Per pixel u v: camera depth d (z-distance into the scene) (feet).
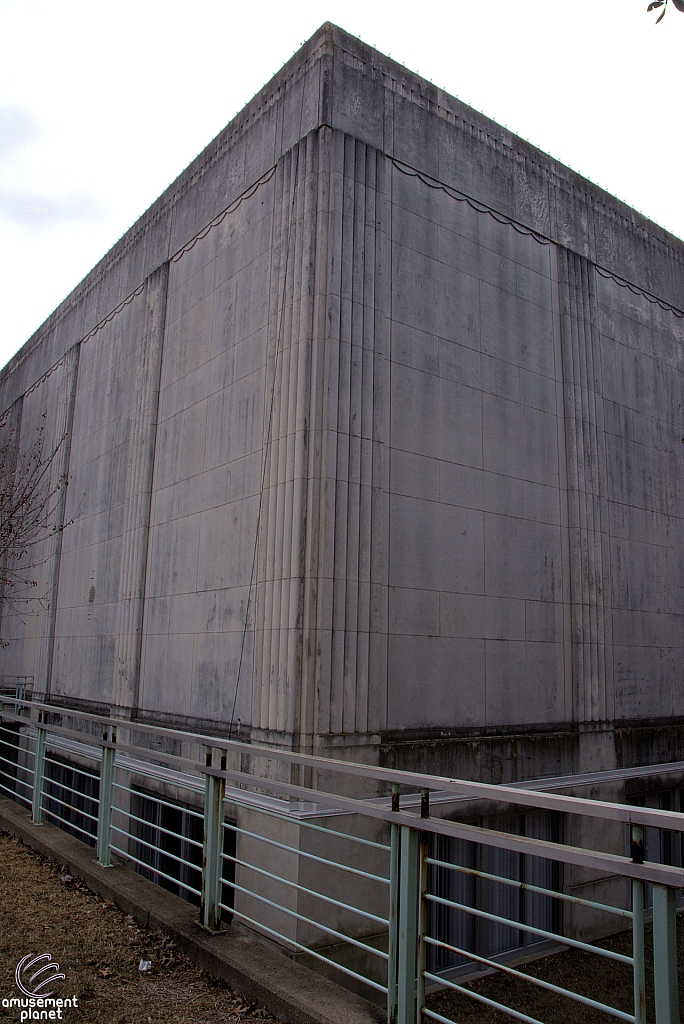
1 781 59.82
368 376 31.48
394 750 29.66
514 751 34.01
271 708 28.94
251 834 18.08
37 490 61.11
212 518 36.60
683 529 47.73
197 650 36.22
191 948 17.72
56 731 29.81
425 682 31.76
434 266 35.68
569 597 38.86
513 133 41.24
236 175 39.17
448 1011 25.62
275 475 31.01
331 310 30.63
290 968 16.22
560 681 37.50
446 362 35.29
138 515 43.62
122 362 50.01
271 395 32.45
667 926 10.03
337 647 28.58
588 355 42.55
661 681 43.52
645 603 43.52
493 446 36.68
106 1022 14.48
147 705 40.19
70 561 54.08
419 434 33.47
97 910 20.97
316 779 27.17
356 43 34.24
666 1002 9.89
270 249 35.06
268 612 30.01
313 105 33.04
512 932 32.60
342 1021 13.82
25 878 24.06
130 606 42.86
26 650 60.13
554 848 11.35
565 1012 25.81
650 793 40.65
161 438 43.09
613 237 46.47
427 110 36.83
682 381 50.39
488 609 34.88
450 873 30.86
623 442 44.19
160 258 46.50
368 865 27.91
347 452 30.17
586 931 34.83
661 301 49.62
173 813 36.42
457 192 37.52
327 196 31.76
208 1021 14.70
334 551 29.14
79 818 46.42
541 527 38.19
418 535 32.63
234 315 37.37
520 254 40.19
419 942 13.85
